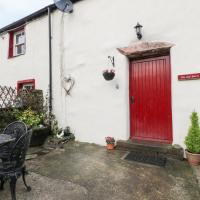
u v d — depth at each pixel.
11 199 2.62
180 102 4.12
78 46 5.75
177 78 4.16
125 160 4.00
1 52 8.72
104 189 2.88
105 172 3.46
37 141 5.33
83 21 5.65
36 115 5.93
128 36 4.82
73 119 5.87
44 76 6.75
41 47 6.88
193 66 3.99
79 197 2.67
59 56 6.24
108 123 5.14
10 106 5.50
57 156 4.36
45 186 2.98
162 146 4.25
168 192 2.78
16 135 3.09
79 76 5.73
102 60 5.25
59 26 6.26
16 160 2.57
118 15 4.98
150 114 4.73
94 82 5.41
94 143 5.40
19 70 7.77
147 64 4.79
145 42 4.54
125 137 4.85
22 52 8.03
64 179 3.21
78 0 5.73
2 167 2.49
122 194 2.75
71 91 5.91
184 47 4.09
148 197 2.67
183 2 4.11
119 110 4.95
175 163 3.79
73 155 4.41
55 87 6.34
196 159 3.56
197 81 3.95
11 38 8.38
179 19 4.15
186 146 3.87
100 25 5.30
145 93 4.81
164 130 4.54
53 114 6.33
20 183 3.07
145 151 4.39
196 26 3.97
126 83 4.88
